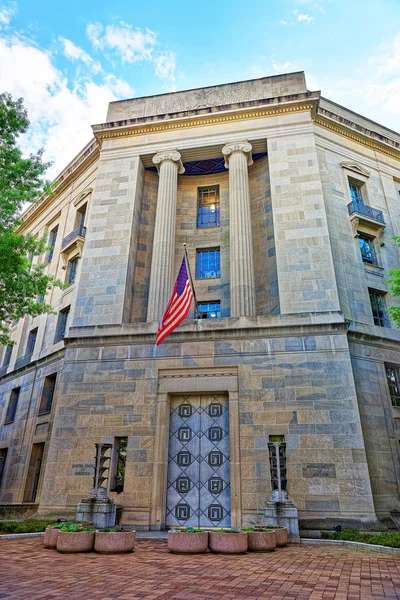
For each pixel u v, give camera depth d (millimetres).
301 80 22750
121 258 19484
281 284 17547
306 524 13039
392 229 22000
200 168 23500
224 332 16359
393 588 6254
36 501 18375
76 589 6012
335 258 19125
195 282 21234
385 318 19594
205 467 15125
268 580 6738
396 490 15273
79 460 15359
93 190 22578
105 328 17531
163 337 15148
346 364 15203
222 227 22422
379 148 24094
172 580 6648
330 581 6719
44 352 22656
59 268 24531
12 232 16156
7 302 16891
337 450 14047
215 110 22016
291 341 15867
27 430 21375
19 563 8023
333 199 20844
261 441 14578
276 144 20844
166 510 14711
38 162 16812
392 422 16547
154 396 15938
